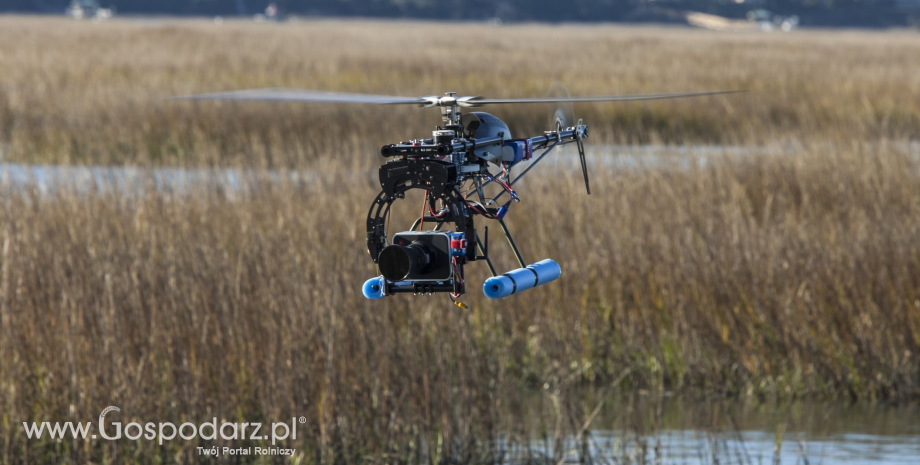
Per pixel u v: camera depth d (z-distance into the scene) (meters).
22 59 140.75
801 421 32.00
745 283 35.75
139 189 45.56
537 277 14.88
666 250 36.91
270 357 28.30
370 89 113.44
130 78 115.00
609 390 35.03
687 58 174.00
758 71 140.25
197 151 65.62
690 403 33.81
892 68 149.75
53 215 36.94
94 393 27.14
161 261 32.75
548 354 35.38
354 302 31.42
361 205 40.34
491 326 35.84
